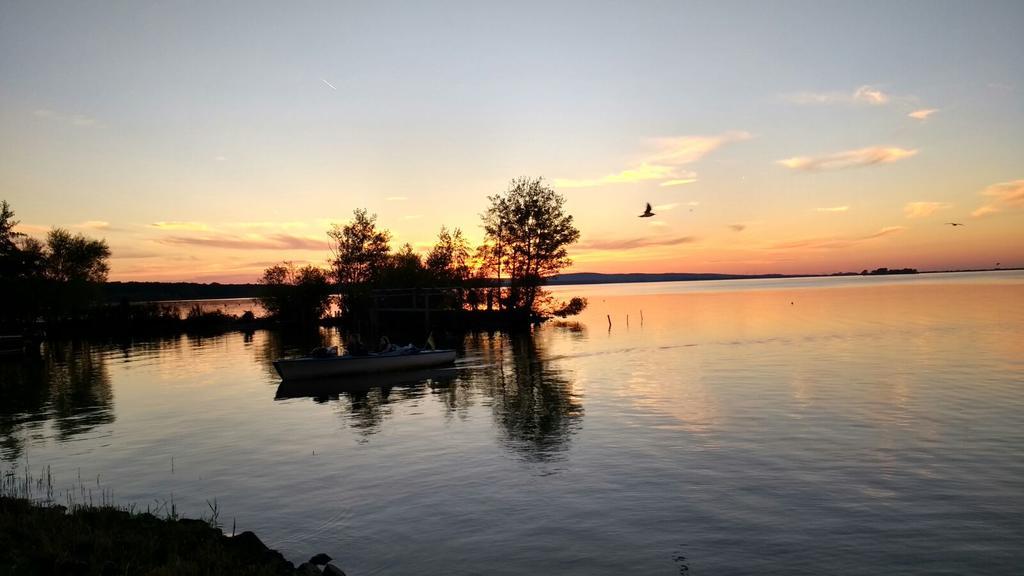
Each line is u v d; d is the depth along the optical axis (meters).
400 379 33.41
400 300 69.12
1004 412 21.78
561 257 68.38
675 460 17.12
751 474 15.82
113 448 19.67
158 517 12.49
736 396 25.95
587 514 13.48
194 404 27.05
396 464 17.44
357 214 75.62
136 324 72.56
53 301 67.62
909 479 15.24
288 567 10.45
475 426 21.81
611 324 69.12
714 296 161.38
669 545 11.90
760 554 11.46
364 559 11.53
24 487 15.65
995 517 12.91
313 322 76.81
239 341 59.03
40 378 36.41
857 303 96.12
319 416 24.12
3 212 61.47
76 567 9.27
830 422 20.95
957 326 53.56
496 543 12.13
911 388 26.62
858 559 11.22
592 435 20.08
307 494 15.10
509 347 48.47
